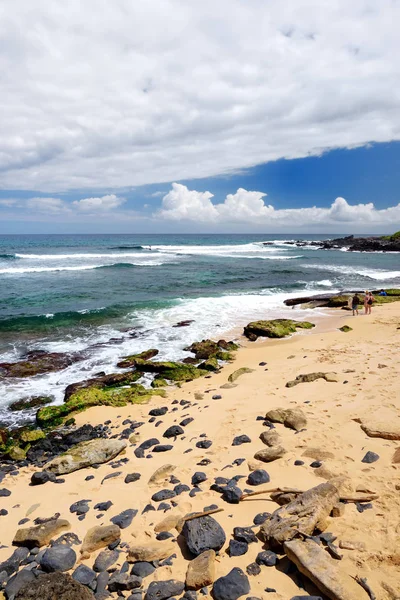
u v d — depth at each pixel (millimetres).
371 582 3168
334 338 14711
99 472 6207
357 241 91000
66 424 8922
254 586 3365
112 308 20609
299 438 6047
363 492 4402
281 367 11203
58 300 22703
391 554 3441
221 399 8945
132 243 98500
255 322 16828
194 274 35281
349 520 3977
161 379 11414
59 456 6844
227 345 14430
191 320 18547
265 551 3752
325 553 3461
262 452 5645
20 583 3805
